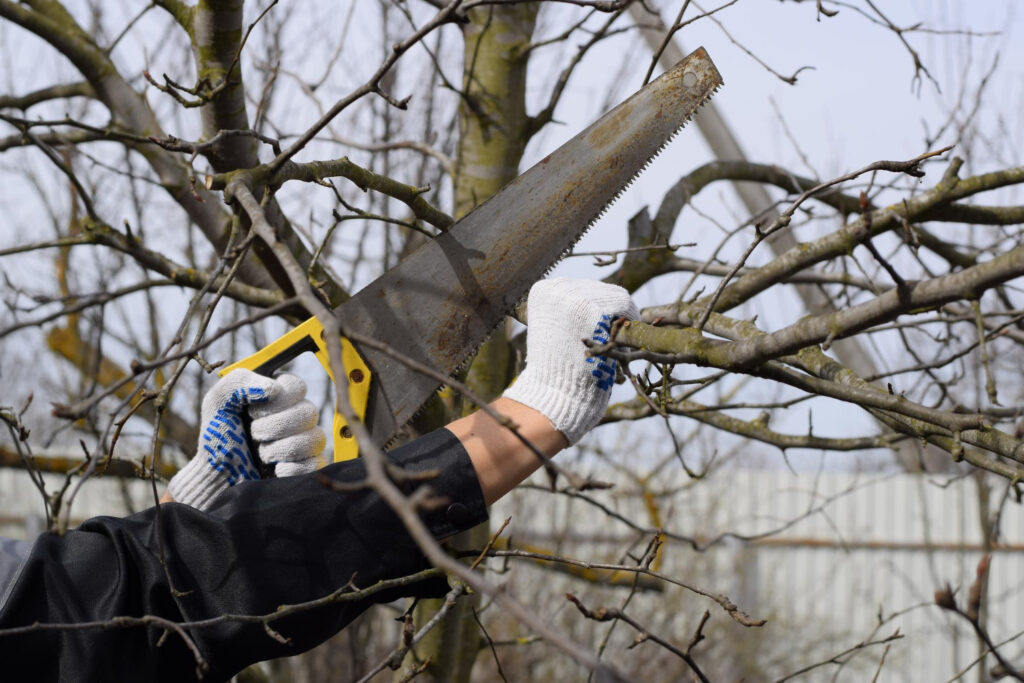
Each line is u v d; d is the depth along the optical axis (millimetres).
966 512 15047
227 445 2660
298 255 3859
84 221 4254
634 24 4672
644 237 4629
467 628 4594
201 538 2414
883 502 15234
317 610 2381
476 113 4551
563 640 1362
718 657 13172
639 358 2387
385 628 10312
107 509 10336
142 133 4656
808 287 5559
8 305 4570
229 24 3537
